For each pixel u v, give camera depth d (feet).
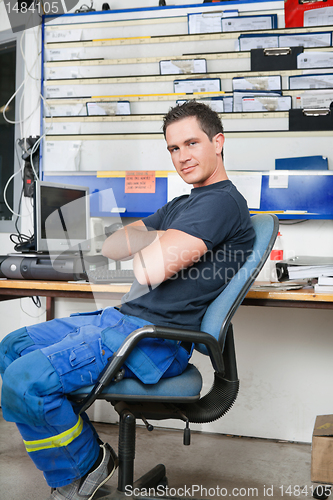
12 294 4.97
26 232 5.62
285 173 6.13
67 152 4.06
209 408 3.85
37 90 5.50
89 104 6.25
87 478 3.29
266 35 6.18
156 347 3.41
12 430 6.59
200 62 6.36
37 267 4.69
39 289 4.81
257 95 6.20
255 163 6.25
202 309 3.65
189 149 3.85
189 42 6.40
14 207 5.33
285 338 6.36
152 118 6.35
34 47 5.42
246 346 6.50
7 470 5.28
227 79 6.33
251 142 6.25
